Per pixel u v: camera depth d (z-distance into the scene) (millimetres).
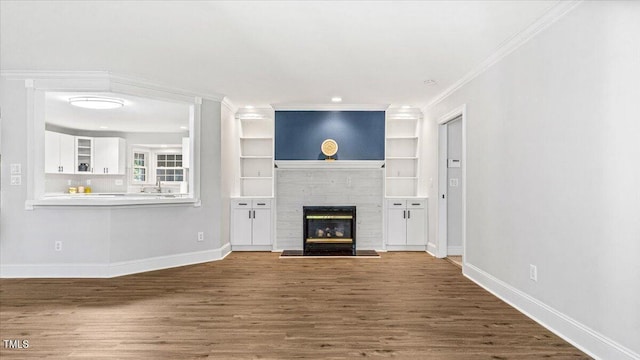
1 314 3396
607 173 2426
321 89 5527
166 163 9414
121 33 3498
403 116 6945
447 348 2701
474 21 3188
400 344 2768
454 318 3303
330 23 3260
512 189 3637
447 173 6203
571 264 2770
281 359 2529
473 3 2875
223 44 3756
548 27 3061
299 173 6762
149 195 7930
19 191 4695
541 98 3152
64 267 4781
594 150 2537
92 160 8609
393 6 2945
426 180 6715
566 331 2828
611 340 2396
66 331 3004
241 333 2973
